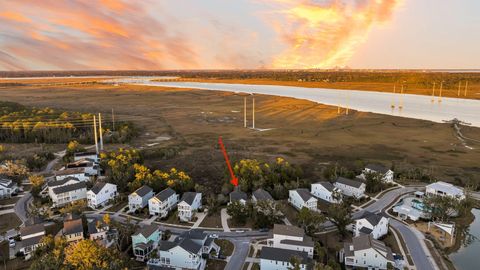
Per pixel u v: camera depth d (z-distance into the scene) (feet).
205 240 280.72
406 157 548.31
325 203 380.17
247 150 590.96
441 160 531.91
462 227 327.47
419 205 352.90
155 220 340.18
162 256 261.24
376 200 382.83
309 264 247.91
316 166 499.92
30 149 607.37
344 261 266.77
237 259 271.08
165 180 407.44
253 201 350.43
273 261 248.73
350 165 502.79
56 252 245.04
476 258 278.26
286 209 360.07
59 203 367.45
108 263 233.14
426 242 295.28
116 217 346.33
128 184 404.98
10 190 396.98
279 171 447.42
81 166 471.21
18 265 262.47
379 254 253.44
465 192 382.83
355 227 305.94
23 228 290.97
